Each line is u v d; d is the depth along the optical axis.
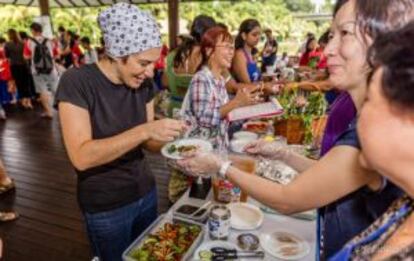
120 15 1.03
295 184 0.75
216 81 1.85
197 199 1.39
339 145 0.67
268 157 1.26
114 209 1.26
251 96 1.88
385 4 0.58
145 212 1.40
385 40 0.40
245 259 1.06
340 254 0.51
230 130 1.98
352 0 0.63
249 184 0.86
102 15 1.07
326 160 0.70
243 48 2.77
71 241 2.41
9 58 6.12
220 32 1.83
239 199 1.36
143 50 1.05
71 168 3.62
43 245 2.37
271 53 6.47
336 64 0.66
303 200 0.74
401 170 0.39
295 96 1.98
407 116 0.36
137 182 1.31
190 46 2.45
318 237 0.90
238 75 2.73
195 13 14.59
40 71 5.28
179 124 1.07
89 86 1.13
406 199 0.48
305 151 1.65
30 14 12.73
